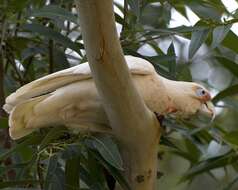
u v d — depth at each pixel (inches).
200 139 266.1
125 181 199.8
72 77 194.5
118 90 183.0
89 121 201.2
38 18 251.0
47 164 198.5
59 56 242.7
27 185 213.6
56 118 198.5
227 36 238.2
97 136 199.3
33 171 219.0
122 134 196.1
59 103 195.2
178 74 253.0
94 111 197.2
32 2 247.4
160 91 202.5
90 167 209.0
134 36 232.7
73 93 194.1
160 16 282.8
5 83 249.9
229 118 331.3
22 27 233.8
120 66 179.5
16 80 254.4
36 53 245.9
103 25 173.2
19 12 233.8
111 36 175.2
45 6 226.5
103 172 214.1
